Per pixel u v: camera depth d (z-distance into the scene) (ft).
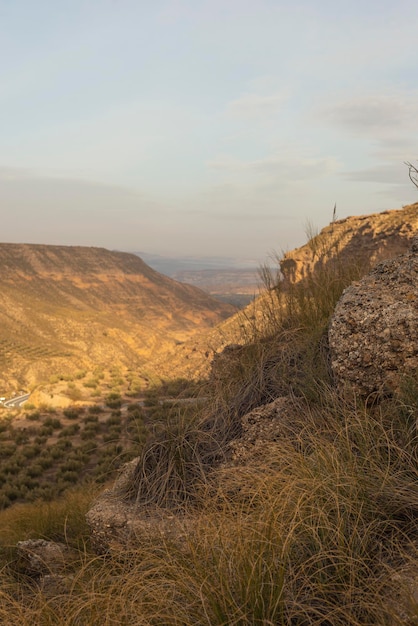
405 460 9.94
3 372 411.95
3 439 147.95
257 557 7.72
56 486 87.71
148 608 8.08
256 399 15.06
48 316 636.07
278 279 18.34
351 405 12.03
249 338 17.84
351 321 12.37
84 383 266.36
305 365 14.28
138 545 11.63
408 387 10.92
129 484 14.48
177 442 14.11
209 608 7.53
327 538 8.41
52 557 14.78
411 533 8.46
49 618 8.46
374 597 7.04
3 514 39.96
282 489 9.20
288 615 7.28
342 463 9.95
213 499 10.91
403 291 12.72
